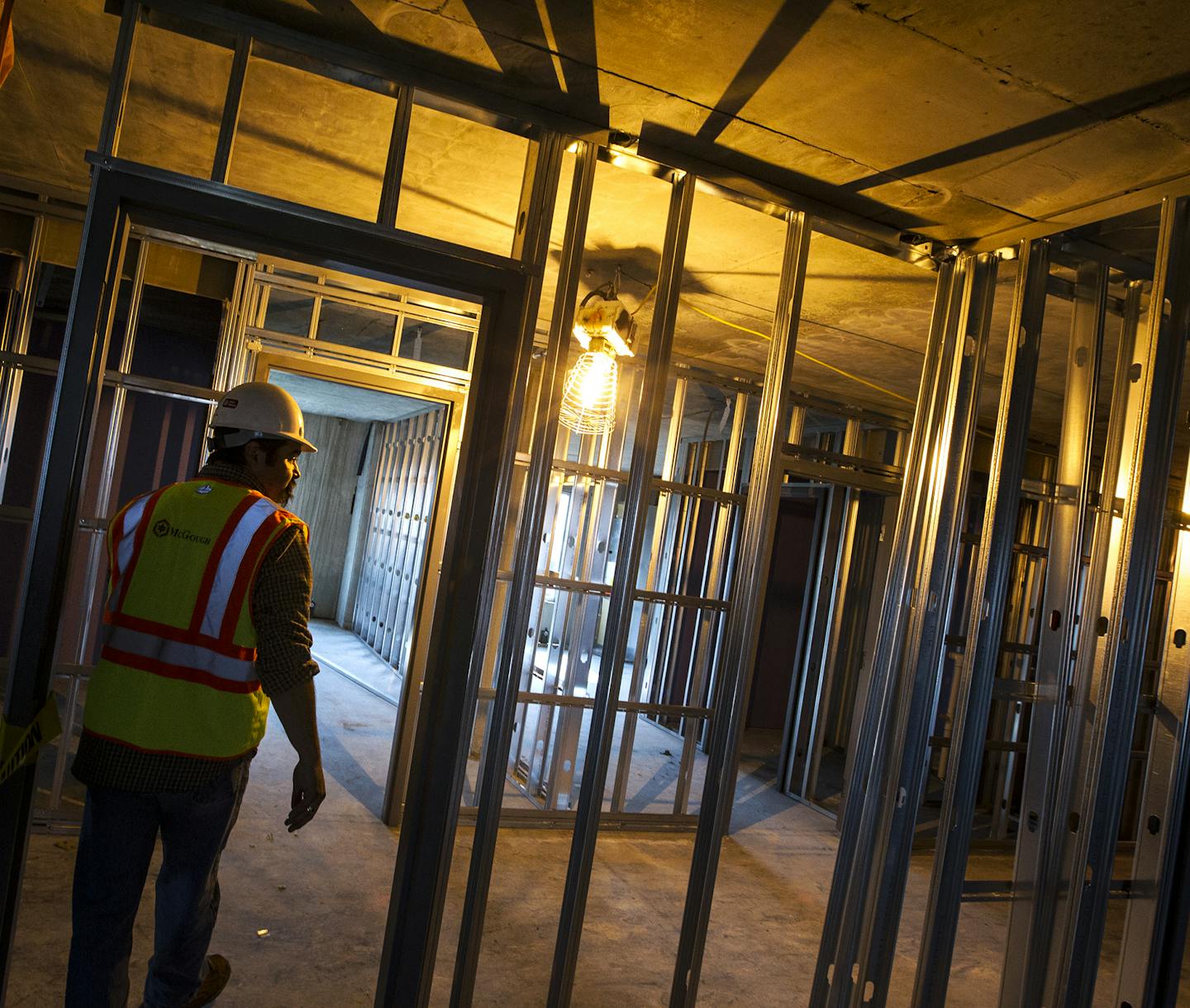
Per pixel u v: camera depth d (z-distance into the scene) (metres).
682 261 2.54
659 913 3.59
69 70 2.57
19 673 1.84
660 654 7.07
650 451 2.50
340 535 11.30
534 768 5.10
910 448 2.92
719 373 5.31
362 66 2.16
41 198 3.79
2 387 3.73
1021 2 1.69
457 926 3.21
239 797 1.92
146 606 1.81
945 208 2.63
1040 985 2.55
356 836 3.88
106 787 1.77
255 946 2.80
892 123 2.21
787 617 7.93
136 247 3.91
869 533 6.92
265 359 4.02
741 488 5.80
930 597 2.77
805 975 3.22
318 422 11.24
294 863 3.48
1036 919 2.56
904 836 2.70
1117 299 2.81
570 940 2.43
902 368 4.90
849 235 2.78
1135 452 2.38
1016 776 6.16
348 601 10.64
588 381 4.08
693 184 2.56
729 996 2.98
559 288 2.41
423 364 4.20
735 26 1.89
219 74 2.46
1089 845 2.41
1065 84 1.95
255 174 3.21
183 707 1.79
